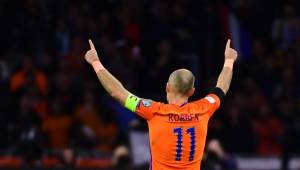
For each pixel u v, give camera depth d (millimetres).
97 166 36375
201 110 19719
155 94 40438
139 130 35531
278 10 46000
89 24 42250
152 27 42781
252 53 43969
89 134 38000
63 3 43375
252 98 41250
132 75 40844
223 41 42781
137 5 43500
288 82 42594
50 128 38406
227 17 43281
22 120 38000
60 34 42312
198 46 42344
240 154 37844
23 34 42406
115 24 43062
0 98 39500
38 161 35938
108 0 44250
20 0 43281
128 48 42312
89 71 40781
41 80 39625
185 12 43344
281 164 37781
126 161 34594
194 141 19547
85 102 39188
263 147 40156
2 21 42562
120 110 39125
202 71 41469
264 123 40625
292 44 44594
